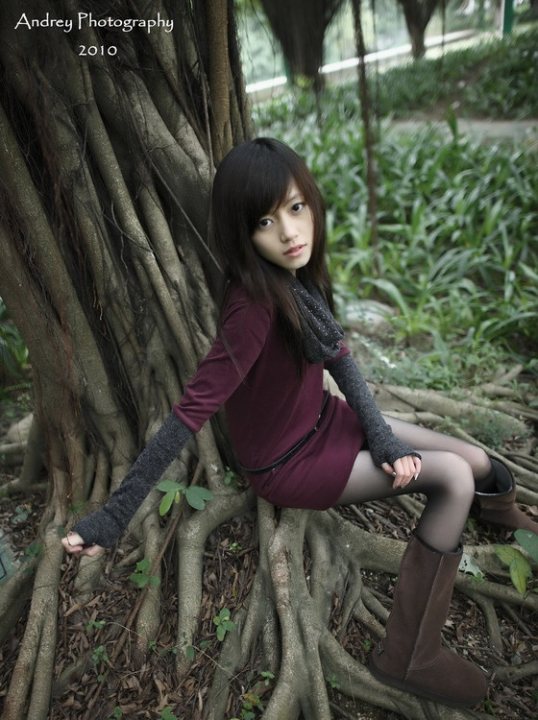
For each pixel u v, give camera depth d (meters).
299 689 1.63
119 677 1.69
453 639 1.83
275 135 6.57
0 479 2.50
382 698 1.66
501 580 1.98
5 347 3.02
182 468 2.04
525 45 7.99
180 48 1.72
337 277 3.99
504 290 3.73
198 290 1.93
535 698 1.69
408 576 1.57
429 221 4.31
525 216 4.26
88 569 1.89
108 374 2.02
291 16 4.05
